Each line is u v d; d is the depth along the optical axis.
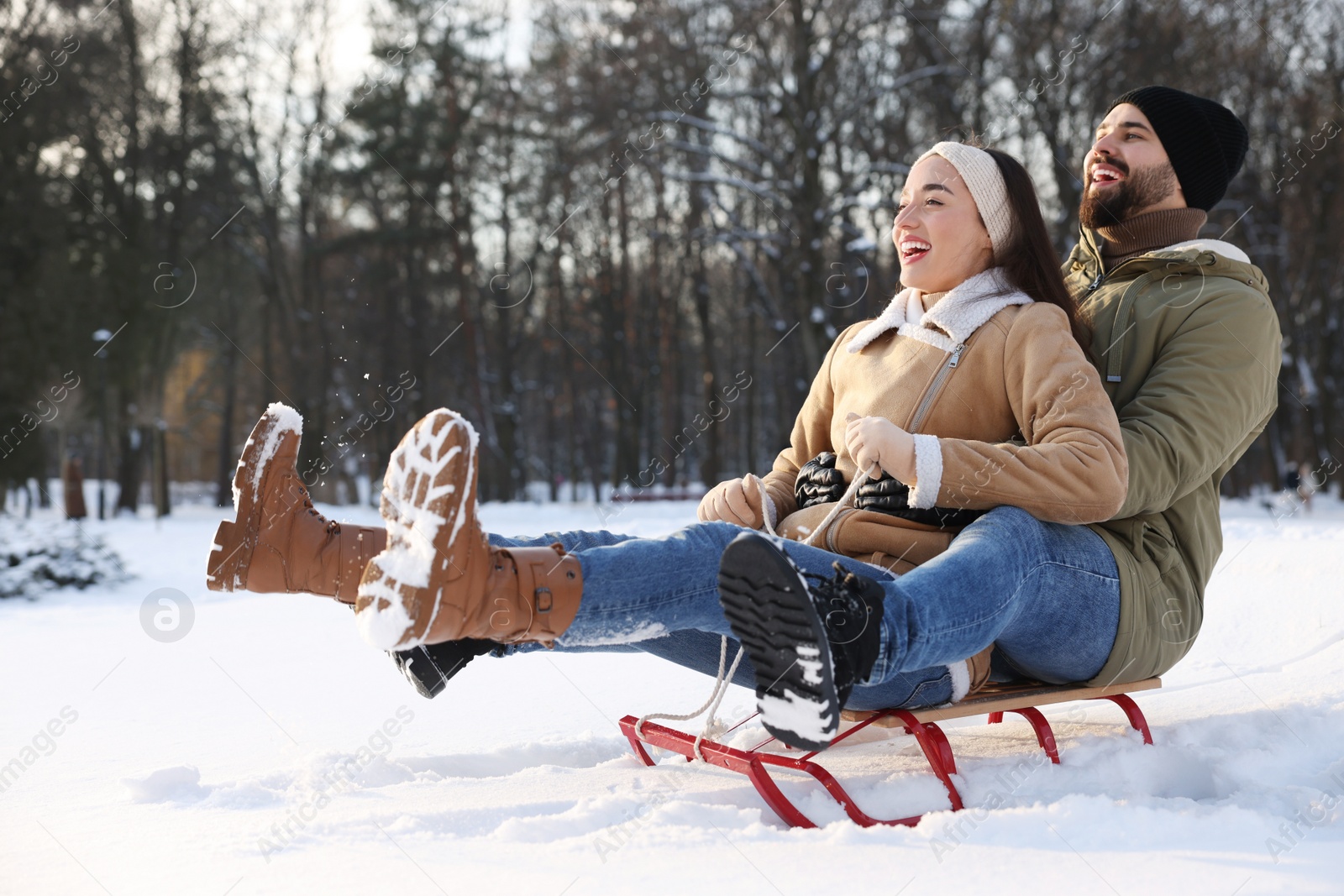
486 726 3.19
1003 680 2.67
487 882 1.74
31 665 4.66
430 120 27.02
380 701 3.65
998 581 2.13
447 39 26.84
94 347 21.75
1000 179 2.62
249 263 27.66
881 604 1.93
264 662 4.60
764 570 1.76
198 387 34.97
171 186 24.11
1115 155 3.01
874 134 21.23
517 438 32.81
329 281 28.22
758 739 2.86
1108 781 2.40
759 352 33.72
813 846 1.93
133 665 4.59
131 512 25.98
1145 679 2.63
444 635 1.86
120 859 1.91
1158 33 19.17
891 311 2.75
